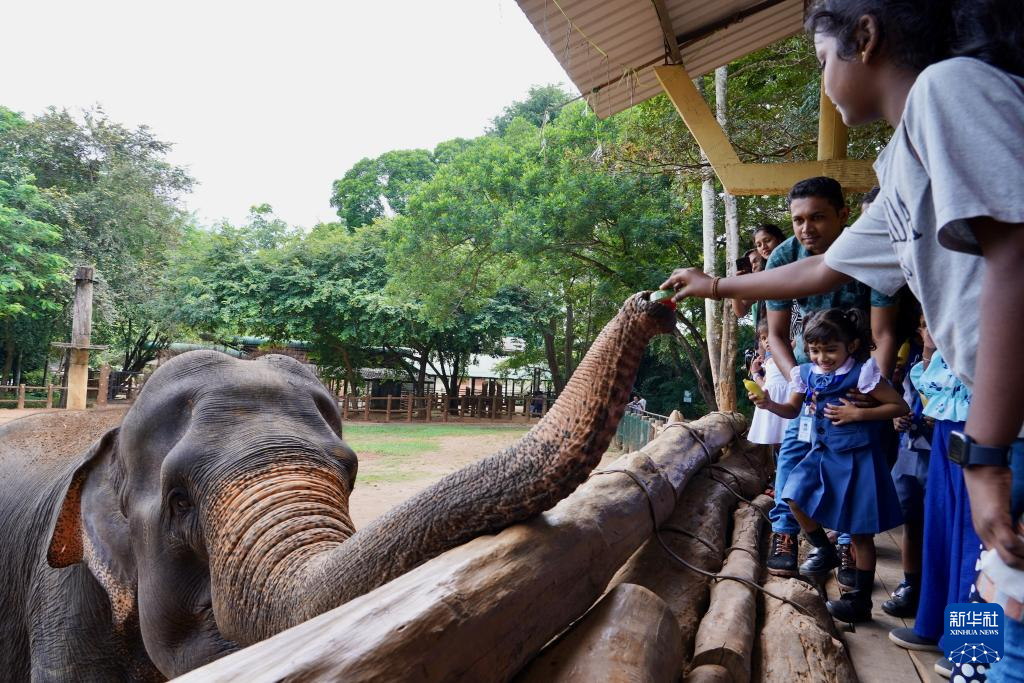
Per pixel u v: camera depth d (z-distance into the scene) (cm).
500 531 207
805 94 1245
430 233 2295
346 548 205
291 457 247
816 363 371
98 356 3662
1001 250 115
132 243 3278
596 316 2462
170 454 255
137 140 3431
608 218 1872
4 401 2828
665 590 337
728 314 1034
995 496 115
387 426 2897
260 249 3200
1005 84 121
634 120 1465
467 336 3119
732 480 572
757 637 307
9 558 365
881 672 295
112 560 287
